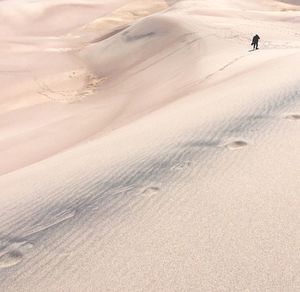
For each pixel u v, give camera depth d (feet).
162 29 108.88
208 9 149.59
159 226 12.82
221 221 12.49
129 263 11.17
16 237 14.24
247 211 12.80
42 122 67.67
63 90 90.48
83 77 101.04
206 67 62.49
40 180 20.99
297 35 100.07
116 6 235.81
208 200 13.96
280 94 26.27
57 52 136.15
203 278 10.08
